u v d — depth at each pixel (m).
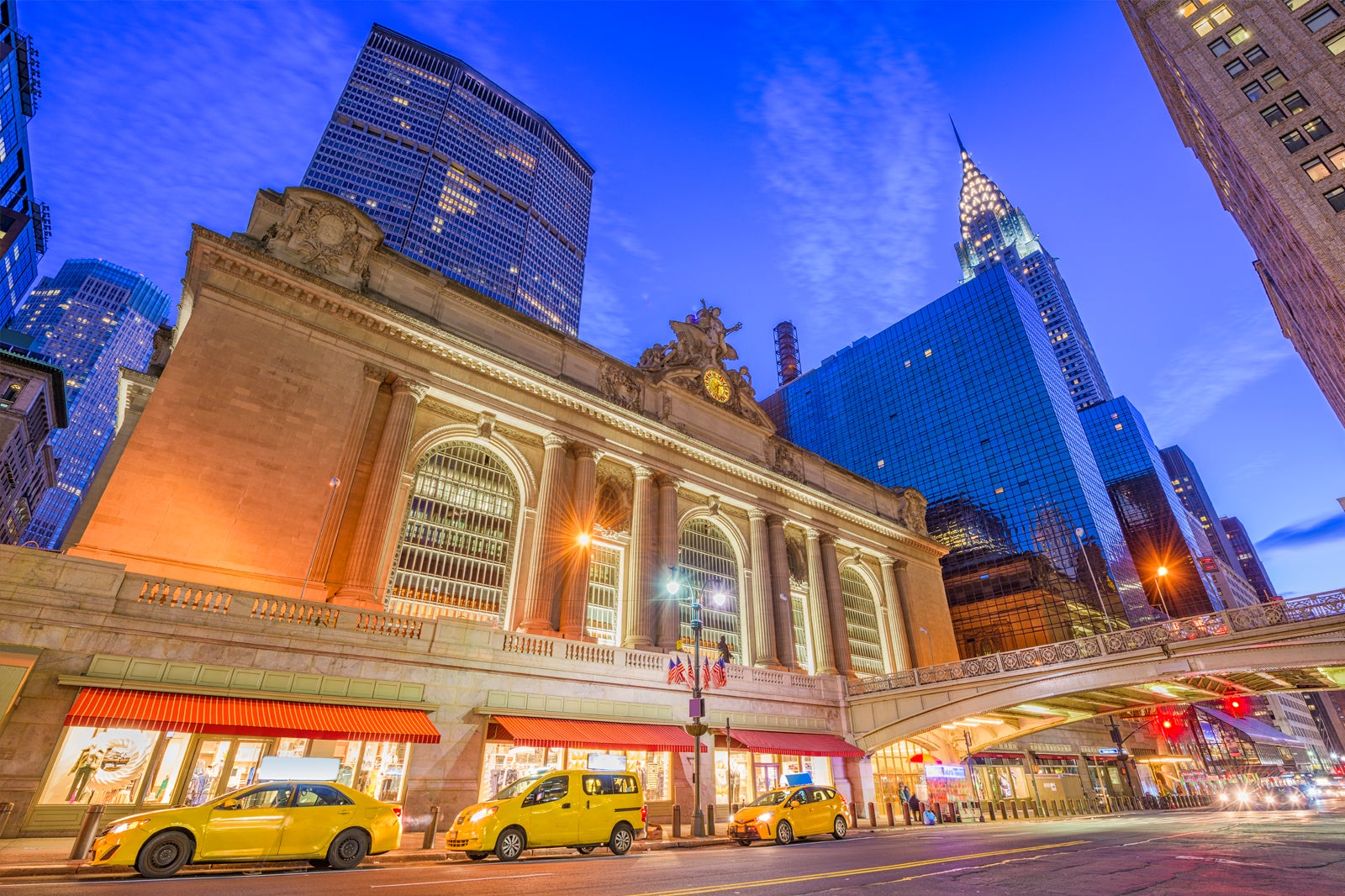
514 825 15.57
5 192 75.00
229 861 12.09
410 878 11.48
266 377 28.81
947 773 40.97
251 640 20.84
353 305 32.28
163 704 18.14
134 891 9.42
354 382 31.34
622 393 43.19
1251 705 93.25
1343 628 25.11
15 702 16.92
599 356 43.06
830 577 49.75
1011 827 27.91
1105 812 50.31
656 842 19.62
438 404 34.56
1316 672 31.17
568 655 28.33
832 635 47.47
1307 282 50.66
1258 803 52.22
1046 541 88.88
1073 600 82.69
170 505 24.81
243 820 12.36
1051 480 91.69
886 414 117.81
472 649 25.36
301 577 26.66
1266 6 51.12
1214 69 51.91
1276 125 47.66
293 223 32.66
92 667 18.27
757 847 19.38
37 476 73.50
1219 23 52.97
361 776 21.73
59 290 187.75
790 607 45.62
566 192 149.50
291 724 19.44
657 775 29.14
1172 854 13.83
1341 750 147.00
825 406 131.00
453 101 133.00
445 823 22.14
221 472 26.31
